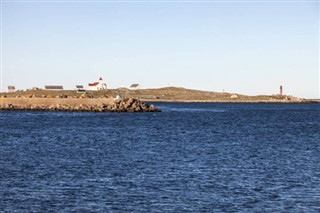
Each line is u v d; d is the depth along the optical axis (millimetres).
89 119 157500
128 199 41188
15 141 86875
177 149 76688
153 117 180000
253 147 80812
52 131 110188
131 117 175625
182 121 159250
